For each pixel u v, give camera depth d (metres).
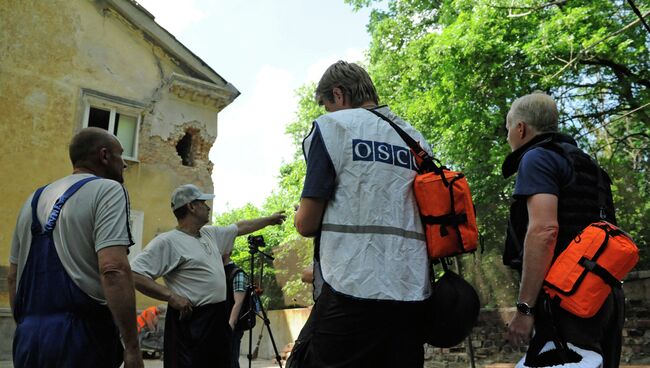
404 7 15.89
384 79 15.96
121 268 2.18
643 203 13.05
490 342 10.67
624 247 1.97
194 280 3.78
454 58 11.49
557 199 2.11
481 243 2.74
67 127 10.97
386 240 1.92
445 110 12.71
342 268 1.87
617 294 2.22
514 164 2.43
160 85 12.43
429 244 2.02
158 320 10.91
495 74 11.39
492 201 12.63
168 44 12.53
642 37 10.96
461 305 1.96
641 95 11.57
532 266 2.04
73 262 2.21
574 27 10.52
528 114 2.42
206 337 3.67
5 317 9.60
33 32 10.98
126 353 2.16
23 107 10.57
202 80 13.02
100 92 11.49
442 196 2.01
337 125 2.04
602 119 12.59
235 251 23.67
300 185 20.72
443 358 11.36
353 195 1.94
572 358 1.96
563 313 2.01
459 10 12.49
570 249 2.03
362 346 1.84
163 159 12.09
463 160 13.18
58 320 2.14
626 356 8.78
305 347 1.94
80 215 2.24
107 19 11.98
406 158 2.10
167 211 11.80
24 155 10.40
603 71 12.26
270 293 20.94
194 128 12.74
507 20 11.19
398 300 1.86
